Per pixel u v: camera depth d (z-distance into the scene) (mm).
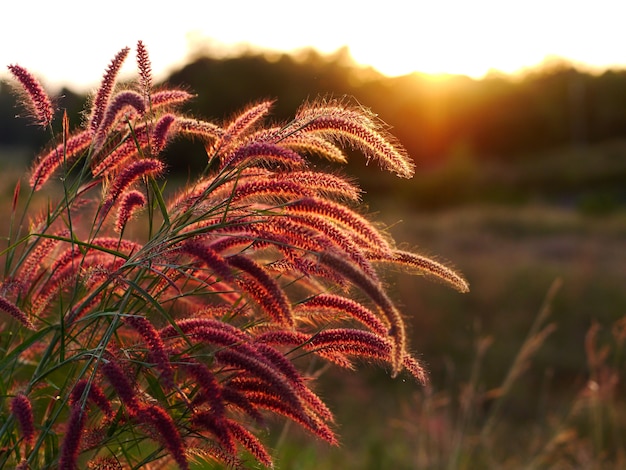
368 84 30812
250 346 2375
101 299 2666
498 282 16750
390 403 10484
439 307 15461
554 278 17094
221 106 36688
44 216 3203
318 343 2658
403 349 2211
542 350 13828
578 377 12109
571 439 7609
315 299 2664
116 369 2242
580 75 69125
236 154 2443
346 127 2568
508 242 24344
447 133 57562
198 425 2465
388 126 2680
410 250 2742
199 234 2523
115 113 2660
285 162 2506
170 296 2908
